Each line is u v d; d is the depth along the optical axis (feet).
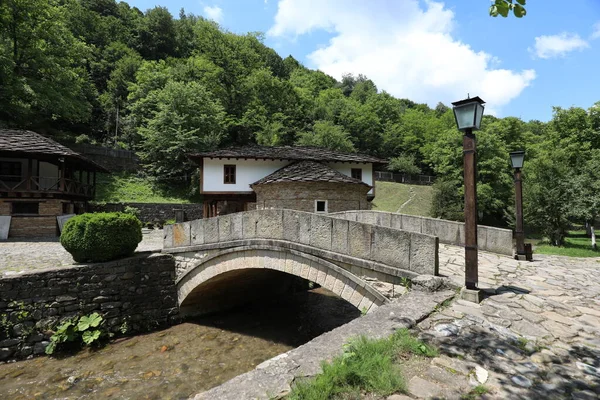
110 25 163.32
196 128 106.01
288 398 7.32
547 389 7.98
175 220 79.56
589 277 21.70
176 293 34.65
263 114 141.69
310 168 59.93
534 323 12.53
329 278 21.47
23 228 53.01
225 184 67.36
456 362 9.28
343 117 188.44
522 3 8.97
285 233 24.58
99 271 29.99
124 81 133.49
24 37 75.36
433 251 16.76
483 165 109.40
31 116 82.48
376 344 9.75
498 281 19.74
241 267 28.12
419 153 183.52
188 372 24.06
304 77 246.88
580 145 97.04
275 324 35.29
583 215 58.90
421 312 13.03
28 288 26.50
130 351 27.40
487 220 117.19
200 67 137.28
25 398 20.31
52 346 26.22
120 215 32.48
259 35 179.32
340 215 41.78
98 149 99.91
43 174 62.13
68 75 82.84
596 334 11.61
